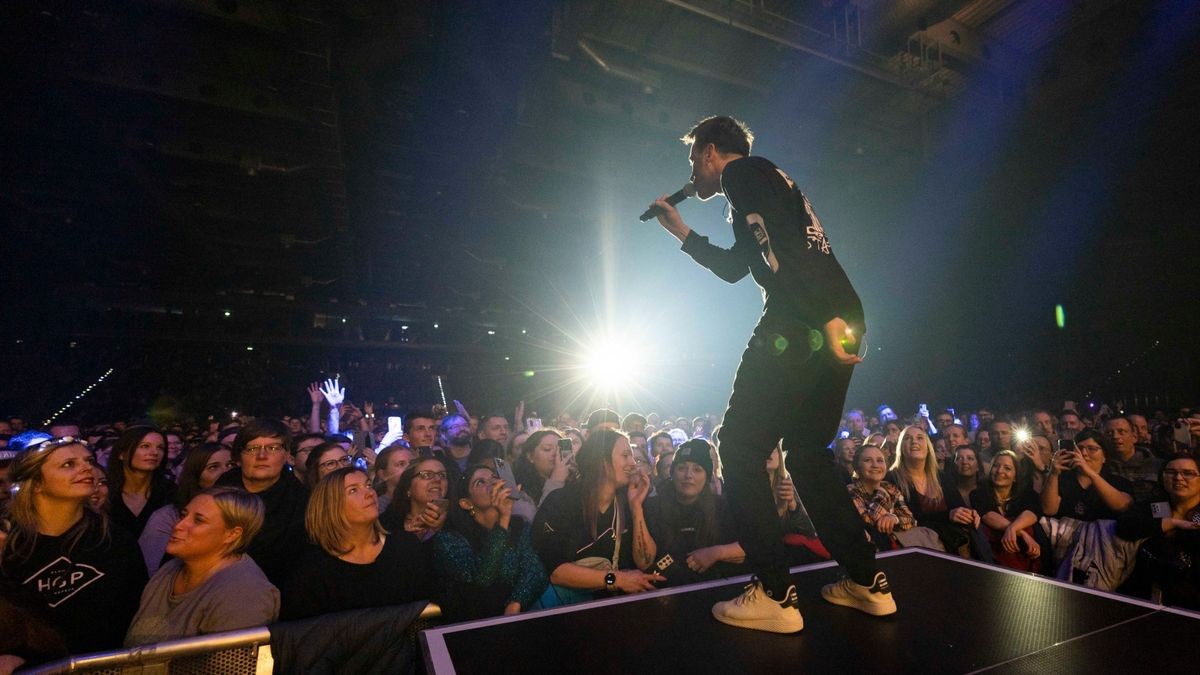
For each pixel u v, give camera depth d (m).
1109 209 11.98
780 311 1.40
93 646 2.10
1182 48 10.41
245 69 9.47
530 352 24.42
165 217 14.50
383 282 21.59
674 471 3.05
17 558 2.04
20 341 16.34
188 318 19.64
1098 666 1.13
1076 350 12.92
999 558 3.30
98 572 2.16
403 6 8.85
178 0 8.11
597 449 2.76
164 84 9.41
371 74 9.78
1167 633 1.26
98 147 11.27
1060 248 12.78
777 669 1.18
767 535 1.37
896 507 3.41
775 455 3.06
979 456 4.81
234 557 2.06
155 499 3.33
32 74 9.04
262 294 20.56
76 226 14.86
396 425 6.02
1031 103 12.74
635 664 1.21
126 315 18.91
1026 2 11.20
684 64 10.69
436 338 23.81
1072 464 3.24
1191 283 11.19
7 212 13.69
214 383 19.14
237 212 14.20
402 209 15.28
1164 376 11.74
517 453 4.84
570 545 2.66
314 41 8.63
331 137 10.87
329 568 2.13
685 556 2.87
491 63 10.04
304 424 8.99
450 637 1.35
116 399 17.45
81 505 2.24
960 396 14.80
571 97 10.95
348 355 22.41
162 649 1.59
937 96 12.03
